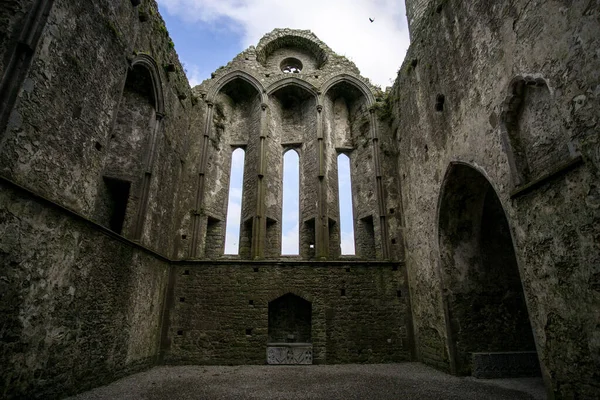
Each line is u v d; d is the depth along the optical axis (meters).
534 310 5.65
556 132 5.38
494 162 6.84
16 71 5.34
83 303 7.00
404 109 12.88
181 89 13.16
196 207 13.32
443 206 9.62
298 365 10.84
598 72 4.42
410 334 11.55
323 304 11.66
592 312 4.53
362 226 14.77
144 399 6.54
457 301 9.31
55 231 6.14
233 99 16.75
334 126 16.30
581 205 4.68
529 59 5.81
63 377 6.36
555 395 5.20
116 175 10.54
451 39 8.94
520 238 6.00
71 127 6.64
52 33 6.09
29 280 5.53
